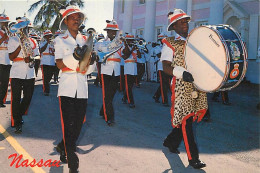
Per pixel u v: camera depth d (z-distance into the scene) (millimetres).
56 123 5672
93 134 5047
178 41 3744
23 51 4836
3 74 6887
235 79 3299
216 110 7453
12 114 4918
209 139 5020
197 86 3527
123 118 6359
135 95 9641
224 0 13953
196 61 3514
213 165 3852
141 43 7852
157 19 18125
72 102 3422
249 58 13336
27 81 4996
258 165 3922
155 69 13562
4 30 6594
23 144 4410
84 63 3174
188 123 3658
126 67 7566
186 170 3646
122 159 3936
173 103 3807
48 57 8633
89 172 3488
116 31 5406
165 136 5074
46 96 8625
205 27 3398
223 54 3182
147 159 3961
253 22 13242
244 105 8164
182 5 14258
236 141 4949
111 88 5629
